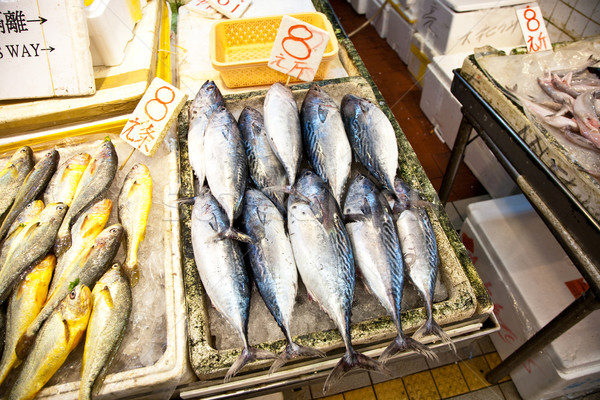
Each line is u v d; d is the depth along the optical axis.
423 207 1.91
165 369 1.47
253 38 3.00
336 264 1.66
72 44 2.19
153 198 2.11
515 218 2.62
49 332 1.51
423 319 1.60
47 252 1.79
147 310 1.71
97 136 2.38
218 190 1.89
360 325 1.59
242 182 1.96
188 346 1.56
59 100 2.27
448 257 1.78
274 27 2.96
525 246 2.47
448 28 3.86
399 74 4.97
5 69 2.17
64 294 1.66
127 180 2.02
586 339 2.11
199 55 3.12
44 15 2.13
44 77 2.22
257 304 1.76
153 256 1.87
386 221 1.80
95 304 1.58
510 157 2.06
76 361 1.59
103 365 1.47
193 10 3.57
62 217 1.89
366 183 1.96
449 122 3.89
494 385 2.54
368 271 1.69
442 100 3.94
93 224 1.86
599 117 2.07
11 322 1.61
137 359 1.58
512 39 3.98
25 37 2.14
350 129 2.21
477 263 2.67
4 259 1.75
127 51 2.60
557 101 2.29
